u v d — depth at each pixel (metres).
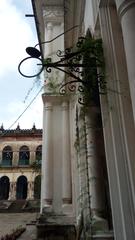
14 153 38.50
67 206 8.62
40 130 39.47
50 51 10.95
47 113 9.96
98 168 6.53
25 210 25.31
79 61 4.93
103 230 5.55
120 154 3.72
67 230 7.93
